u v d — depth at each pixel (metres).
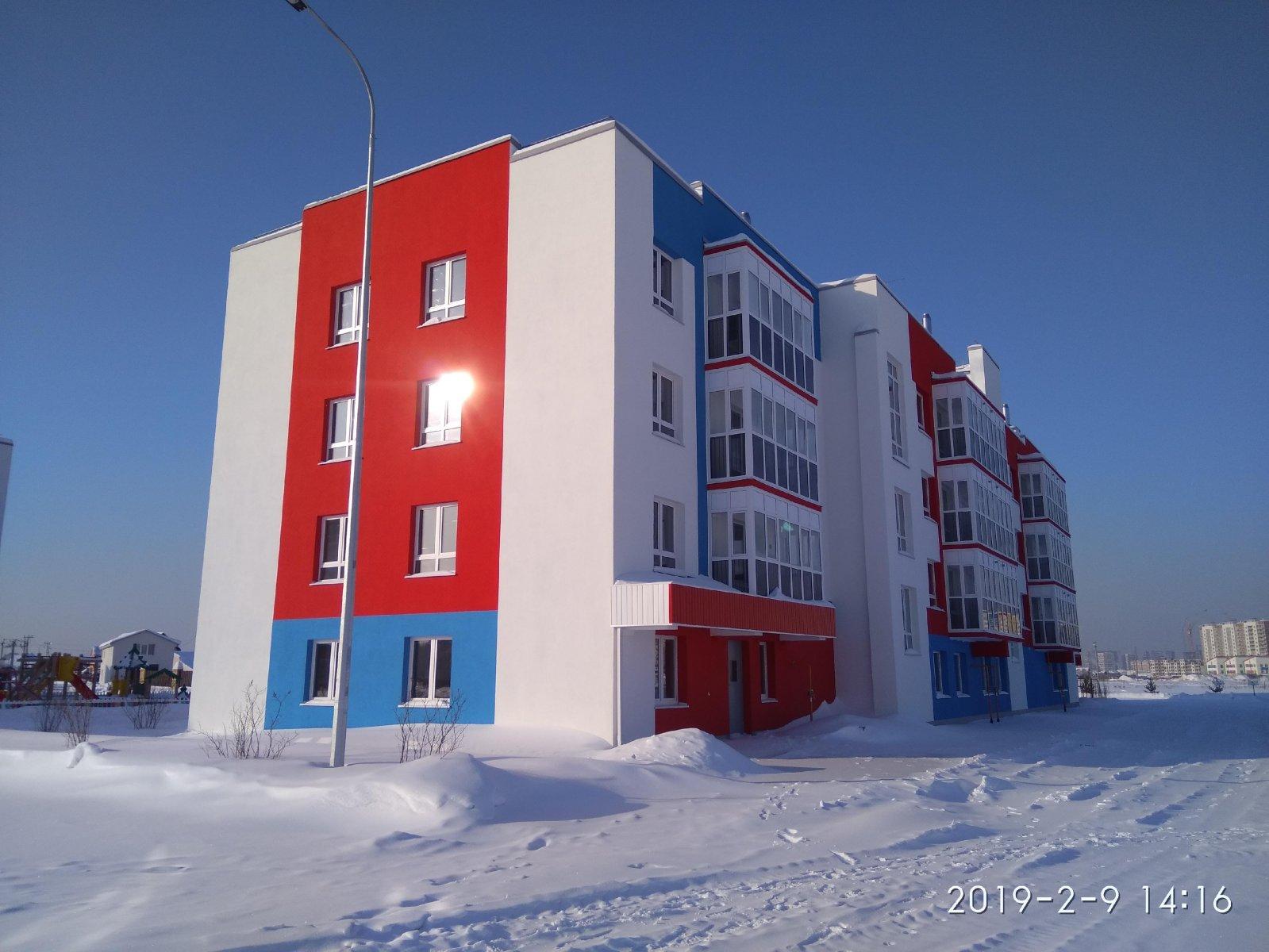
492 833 8.03
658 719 16.52
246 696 19.81
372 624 18.41
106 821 8.46
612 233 17.33
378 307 20.14
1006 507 34.47
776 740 18.80
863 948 4.96
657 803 10.02
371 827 8.12
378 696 17.94
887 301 27.03
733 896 6.02
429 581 17.92
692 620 15.63
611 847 7.56
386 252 20.31
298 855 7.11
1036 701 40.06
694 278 20.33
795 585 20.70
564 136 18.33
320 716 18.67
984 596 29.70
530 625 16.55
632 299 17.66
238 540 21.05
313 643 19.52
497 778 9.59
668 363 18.73
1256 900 6.21
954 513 30.11
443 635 17.55
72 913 5.43
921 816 9.43
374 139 13.06
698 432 19.69
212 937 4.92
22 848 7.39
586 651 15.87
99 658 67.19
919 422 29.31
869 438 25.02
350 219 21.25
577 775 10.75
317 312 21.30
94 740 13.06
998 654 30.48
